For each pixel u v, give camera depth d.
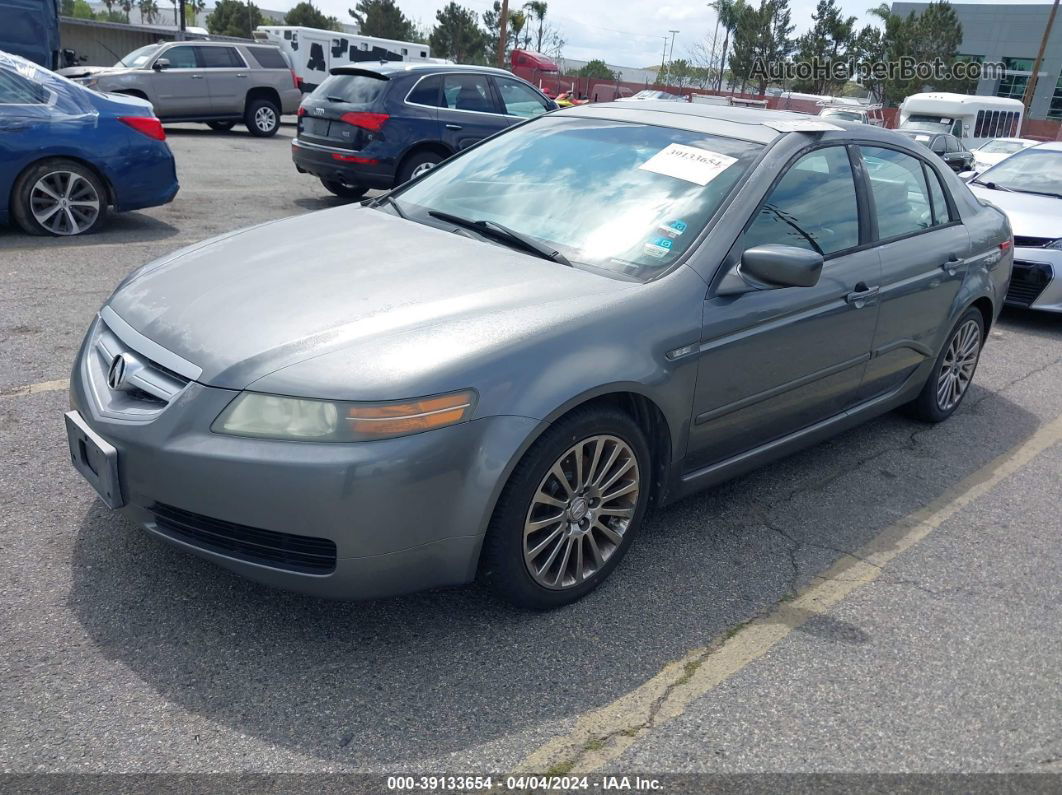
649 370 2.96
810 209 3.70
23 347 4.95
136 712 2.42
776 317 3.44
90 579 2.96
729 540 3.62
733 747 2.48
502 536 2.73
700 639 2.95
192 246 3.59
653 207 3.44
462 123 9.89
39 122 7.29
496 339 2.70
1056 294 7.23
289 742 2.36
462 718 2.50
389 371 2.53
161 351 2.73
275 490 2.46
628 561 3.39
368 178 9.50
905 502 4.11
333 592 2.59
